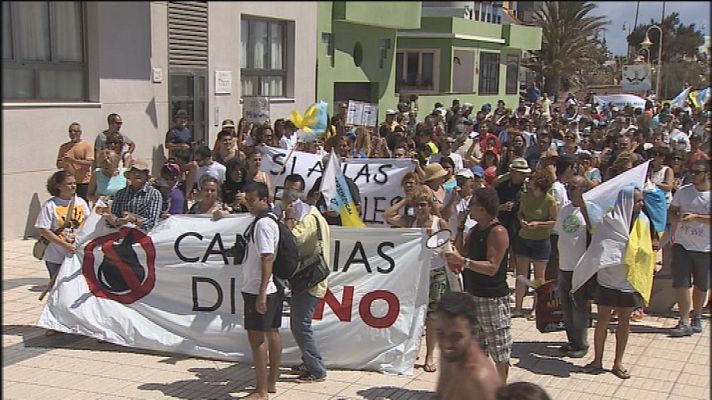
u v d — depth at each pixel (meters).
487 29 33.47
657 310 8.99
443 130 16.06
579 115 24.31
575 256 7.07
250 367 6.73
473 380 3.64
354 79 21.23
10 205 10.99
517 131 14.85
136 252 7.15
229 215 7.11
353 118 14.23
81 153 10.83
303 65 17.59
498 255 5.54
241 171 8.53
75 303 7.07
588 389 6.46
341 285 6.75
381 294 6.69
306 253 6.11
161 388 6.12
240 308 6.97
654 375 6.85
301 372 6.53
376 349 6.68
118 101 12.16
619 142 11.61
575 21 28.22
